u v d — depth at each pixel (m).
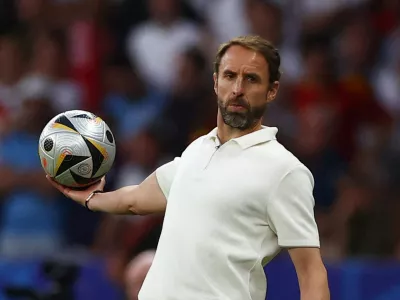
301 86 33.91
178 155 30.88
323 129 31.61
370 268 24.59
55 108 31.98
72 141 14.79
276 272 24.27
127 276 20.52
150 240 23.25
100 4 35.59
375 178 30.78
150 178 15.08
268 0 36.59
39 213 29.20
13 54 33.84
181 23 35.91
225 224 13.50
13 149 30.22
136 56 35.16
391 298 24.58
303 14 36.81
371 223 28.59
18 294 23.89
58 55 34.00
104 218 28.88
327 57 34.44
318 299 13.34
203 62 32.81
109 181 29.89
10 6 36.31
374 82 36.00
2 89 33.28
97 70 33.72
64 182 15.01
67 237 29.14
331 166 31.36
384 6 37.75
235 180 13.63
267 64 13.90
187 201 13.80
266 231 13.64
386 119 34.25
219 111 14.20
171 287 13.52
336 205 29.19
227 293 13.38
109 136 15.09
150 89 34.47
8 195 29.38
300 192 13.60
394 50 36.69
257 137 13.91
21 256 25.00
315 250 13.56
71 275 24.12
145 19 35.78
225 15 36.25
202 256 13.45
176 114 31.75
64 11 35.66
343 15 37.06
